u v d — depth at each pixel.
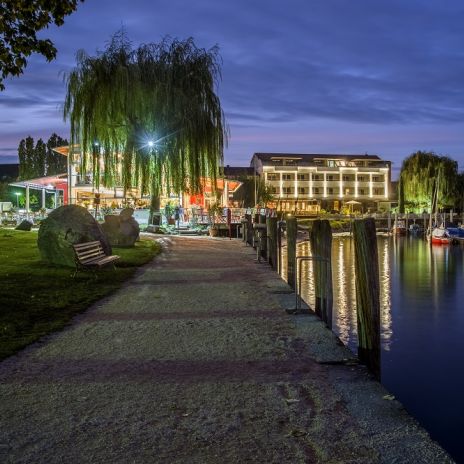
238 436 4.68
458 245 65.50
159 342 8.00
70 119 27.61
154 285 14.02
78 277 14.50
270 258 18.92
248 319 9.72
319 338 8.25
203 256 22.31
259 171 112.31
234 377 6.34
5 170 109.56
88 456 4.28
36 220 44.09
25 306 10.49
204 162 29.11
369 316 7.23
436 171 98.19
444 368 12.92
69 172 39.12
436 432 9.03
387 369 12.87
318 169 112.56
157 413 5.20
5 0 10.34
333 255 44.66
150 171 28.86
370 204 115.19
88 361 6.98
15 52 10.87
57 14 10.80
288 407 5.37
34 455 4.30
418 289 27.17
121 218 25.25
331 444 4.52
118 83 27.00
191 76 28.80
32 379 6.23
